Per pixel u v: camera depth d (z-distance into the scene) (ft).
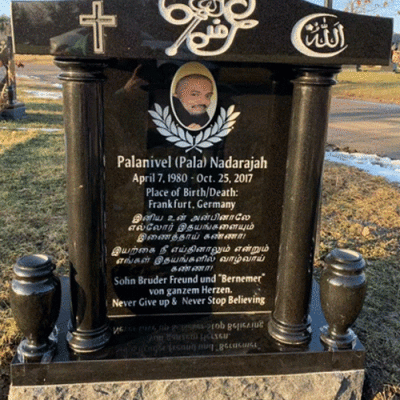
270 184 4.42
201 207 4.42
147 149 4.22
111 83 4.04
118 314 4.61
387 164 14.10
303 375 4.15
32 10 3.27
